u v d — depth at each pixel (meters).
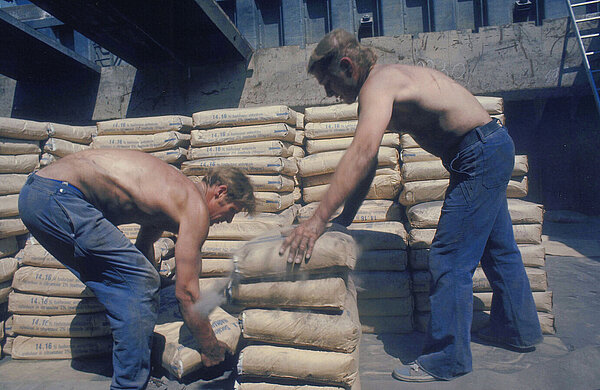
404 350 2.19
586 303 2.79
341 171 1.62
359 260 2.37
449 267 1.88
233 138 3.01
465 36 5.61
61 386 1.89
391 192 2.79
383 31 6.87
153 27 4.82
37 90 6.16
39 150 2.82
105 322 2.24
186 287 1.71
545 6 6.46
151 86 5.95
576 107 7.04
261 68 5.81
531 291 2.16
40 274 2.28
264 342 1.72
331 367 1.59
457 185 1.91
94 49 7.43
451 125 1.85
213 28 4.90
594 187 7.00
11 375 2.10
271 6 7.27
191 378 1.95
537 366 1.88
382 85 1.73
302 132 3.46
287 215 2.82
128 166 1.80
